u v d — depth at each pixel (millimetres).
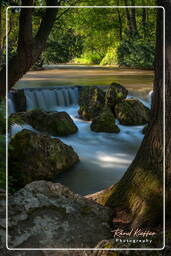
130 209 3078
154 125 3066
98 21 20828
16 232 2543
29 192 3027
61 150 6414
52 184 3201
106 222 2877
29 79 14664
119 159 7660
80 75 16500
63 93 12086
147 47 19469
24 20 3803
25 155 5840
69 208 2900
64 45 15859
